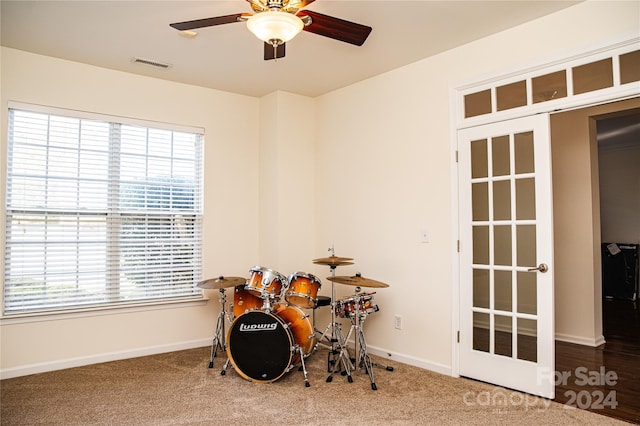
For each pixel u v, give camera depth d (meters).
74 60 3.90
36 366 3.67
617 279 7.70
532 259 3.20
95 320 3.96
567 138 4.86
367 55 3.79
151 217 4.32
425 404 3.03
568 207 4.84
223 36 3.41
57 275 3.81
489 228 3.43
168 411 2.93
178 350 4.37
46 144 3.81
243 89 4.73
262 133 4.98
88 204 3.98
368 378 3.55
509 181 3.32
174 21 3.17
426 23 3.19
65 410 2.93
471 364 3.50
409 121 3.98
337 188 4.70
